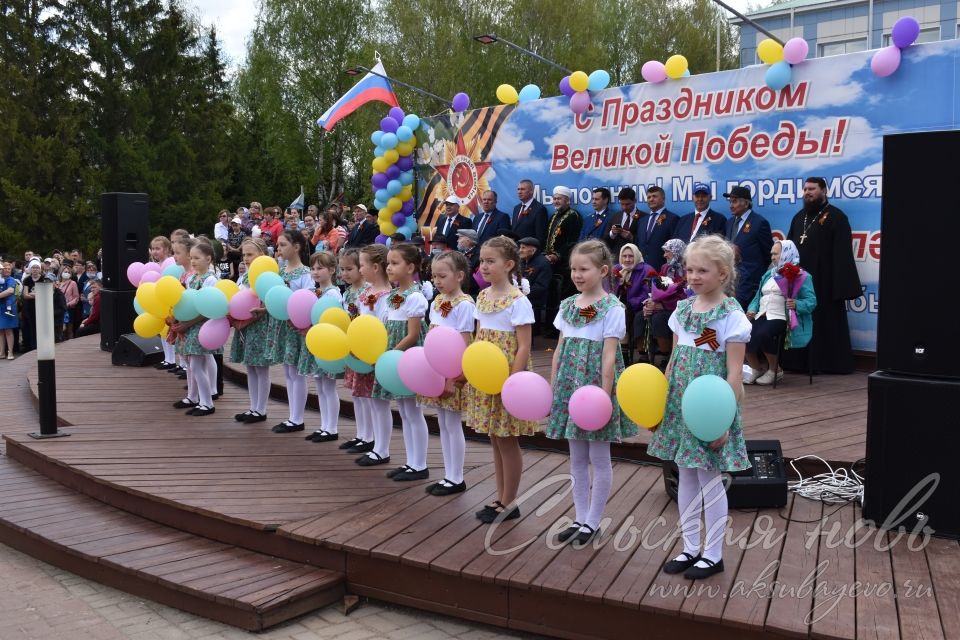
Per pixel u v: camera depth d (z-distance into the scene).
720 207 8.11
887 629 2.87
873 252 7.25
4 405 7.74
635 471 4.86
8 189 24.73
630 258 7.55
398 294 4.95
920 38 16.67
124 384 7.67
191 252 6.63
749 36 18.88
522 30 26.50
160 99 28.67
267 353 5.94
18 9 27.11
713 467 3.29
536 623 3.34
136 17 28.36
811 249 7.28
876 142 7.15
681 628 3.07
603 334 3.76
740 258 6.47
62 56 27.20
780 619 2.95
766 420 5.54
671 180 8.44
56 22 27.72
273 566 3.92
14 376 9.36
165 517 4.47
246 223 13.84
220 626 3.62
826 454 4.66
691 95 8.21
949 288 3.71
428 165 10.78
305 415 6.70
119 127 27.89
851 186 7.31
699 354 3.39
